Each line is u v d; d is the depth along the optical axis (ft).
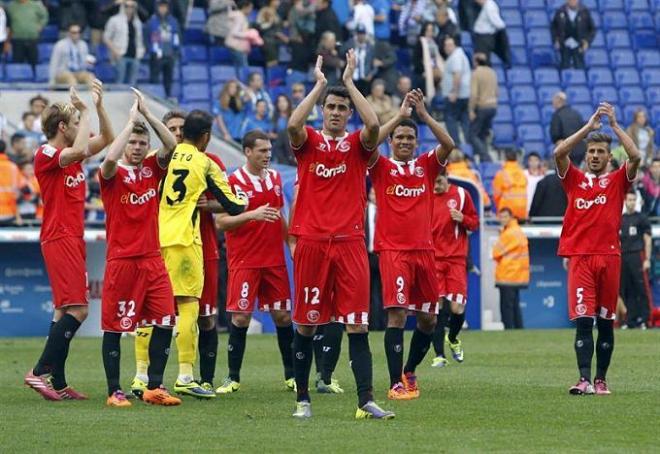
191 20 313.32
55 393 121.80
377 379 141.69
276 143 260.83
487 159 292.40
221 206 125.08
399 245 123.24
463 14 319.47
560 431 99.50
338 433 98.73
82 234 121.60
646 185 259.60
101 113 122.31
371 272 218.38
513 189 259.60
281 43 303.48
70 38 269.64
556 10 333.42
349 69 106.83
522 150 306.76
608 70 331.36
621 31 346.74
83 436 97.76
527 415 108.99
